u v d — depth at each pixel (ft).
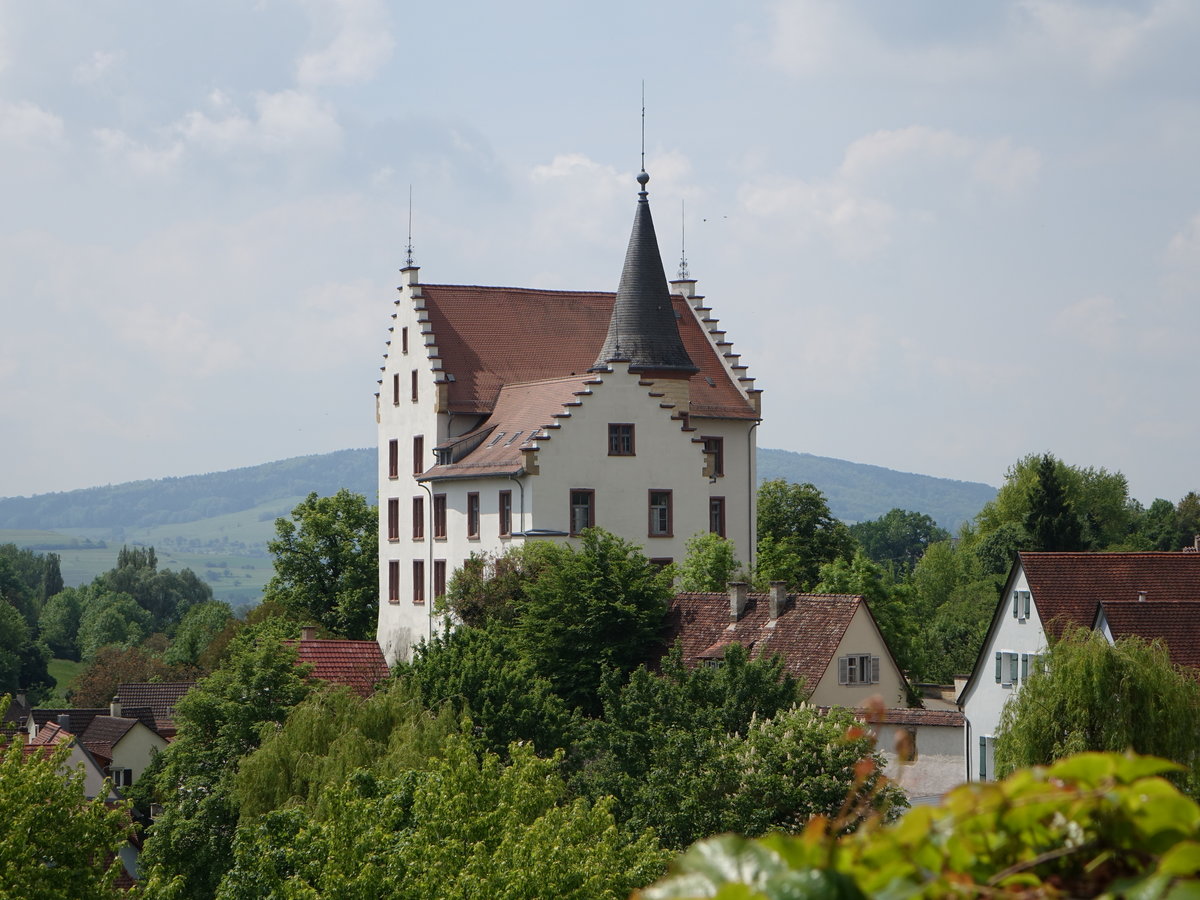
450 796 441.27
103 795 463.01
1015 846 53.93
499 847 397.80
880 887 50.29
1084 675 519.19
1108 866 52.75
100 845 455.63
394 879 397.80
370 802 446.19
